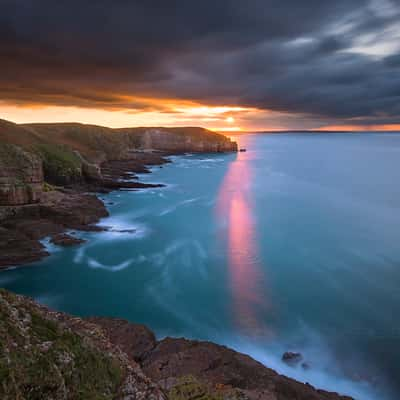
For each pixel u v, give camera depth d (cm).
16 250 3281
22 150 4619
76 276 3067
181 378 1233
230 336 2219
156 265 3353
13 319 754
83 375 724
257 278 3098
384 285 2962
